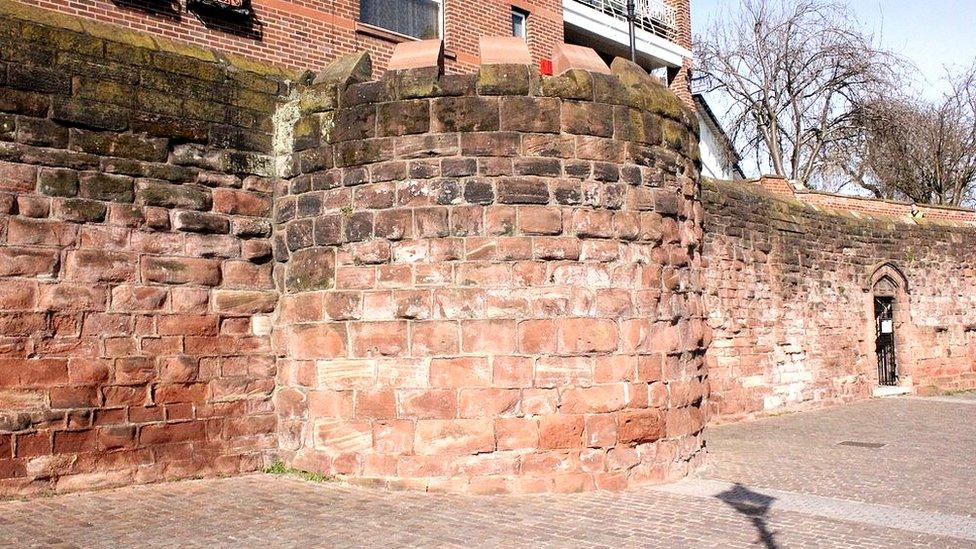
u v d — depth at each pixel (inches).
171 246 352.5
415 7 593.9
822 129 1429.6
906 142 1550.2
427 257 350.3
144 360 341.1
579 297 354.0
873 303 836.6
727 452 474.6
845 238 804.0
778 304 705.0
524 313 347.9
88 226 330.0
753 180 821.9
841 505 326.6
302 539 263.1
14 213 312.8
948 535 280.7
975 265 952.3
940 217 960.9
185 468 349.7
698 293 410.0
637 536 273.6
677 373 381.4
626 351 360.5
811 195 832.3
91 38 337.1
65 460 318.7
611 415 354.0
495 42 367.2
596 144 364.5
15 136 314.8
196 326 357.1
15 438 307.7
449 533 274.4
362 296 356.5
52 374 317.4
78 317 325.1
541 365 346.9
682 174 401.4
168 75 357.1
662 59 903.7
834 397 762.8
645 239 372.5
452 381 344.2
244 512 298.4
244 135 378.6
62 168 325.1
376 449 347.9
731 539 270.8
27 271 314.2
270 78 389.1
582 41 840.3
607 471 350.3
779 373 695.1
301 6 508.4
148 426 340.8
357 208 360.8
